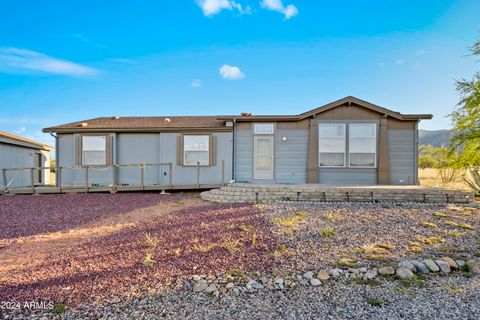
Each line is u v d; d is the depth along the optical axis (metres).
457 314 2.90
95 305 3.14
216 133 12.02
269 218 6.56
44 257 4.68
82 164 12.12
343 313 2.94
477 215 6.77
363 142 11.05
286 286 3.54
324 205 8.10
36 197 10.85
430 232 5.52
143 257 4.51
